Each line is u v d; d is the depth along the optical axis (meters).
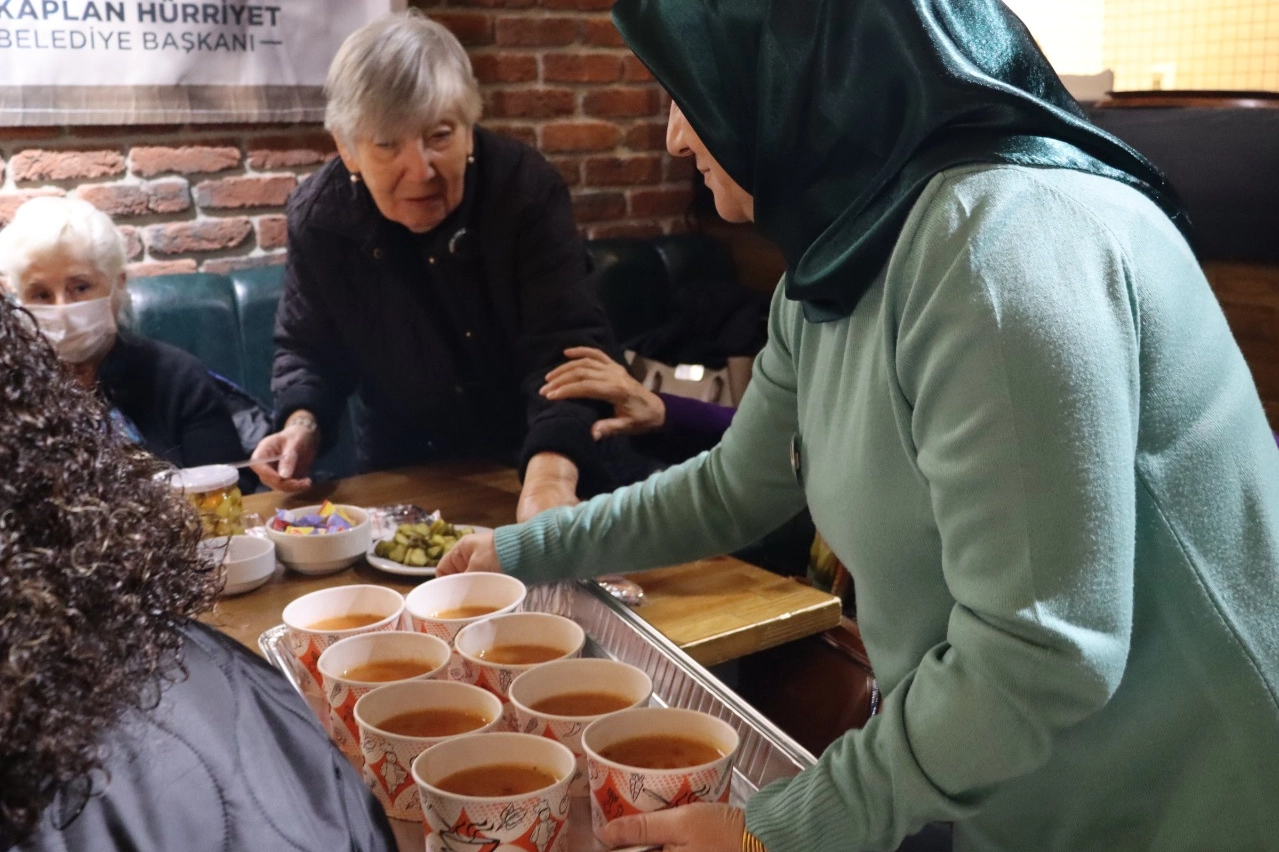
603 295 3.29
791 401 1.10
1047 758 0.75
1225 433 0.81
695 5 0.88
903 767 0.77
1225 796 0.82
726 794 0.85
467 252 1.99
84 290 2.10
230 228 3.00
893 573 0.87
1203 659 0.79
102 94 2.75
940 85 0.77
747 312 3.15
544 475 1.73
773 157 0.87
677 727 0.88
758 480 1.15
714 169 0.95
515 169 1.99
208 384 2.25
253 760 0.54
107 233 2.12
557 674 0.94
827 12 0.82
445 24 3.21
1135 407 0.74
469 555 1.26
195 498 1.50
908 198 0.79
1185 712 0.81
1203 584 0.79
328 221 1.99
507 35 3.31
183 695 0.54
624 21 0.93
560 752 0.81
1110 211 0.76
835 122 0.83
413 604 1.10
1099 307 0.73
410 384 2.15
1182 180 2.31
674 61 0.89
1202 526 0.79
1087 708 0.73
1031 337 0.71
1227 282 2.28
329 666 0.96
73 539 0.49
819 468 0.93
